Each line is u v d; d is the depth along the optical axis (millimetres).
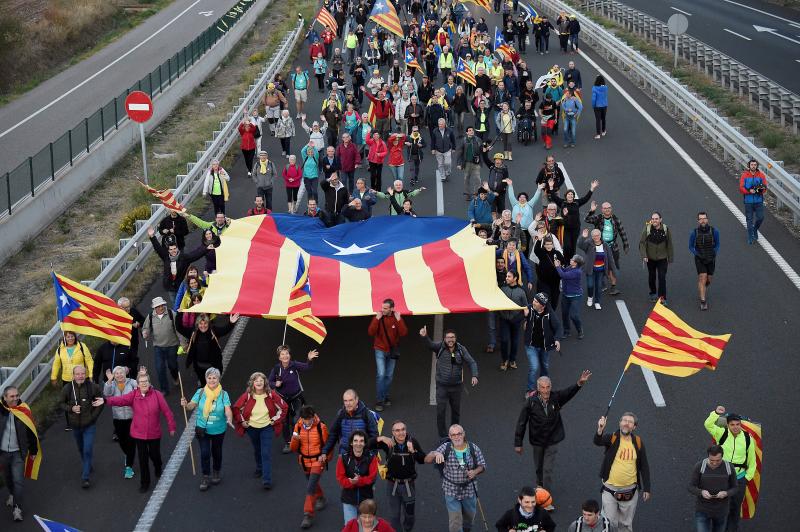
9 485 12781
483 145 24531
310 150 24094
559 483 13211
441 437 14078
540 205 24156
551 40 45000
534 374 15133
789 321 17641
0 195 22969
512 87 31953
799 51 41500
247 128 26891
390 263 17781
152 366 16828
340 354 17219
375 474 11617
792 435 14141
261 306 16016
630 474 11297
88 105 41031
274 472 13789
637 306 18578
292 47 45656
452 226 19594
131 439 13508
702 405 15031
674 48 40781
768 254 20609
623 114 31844
